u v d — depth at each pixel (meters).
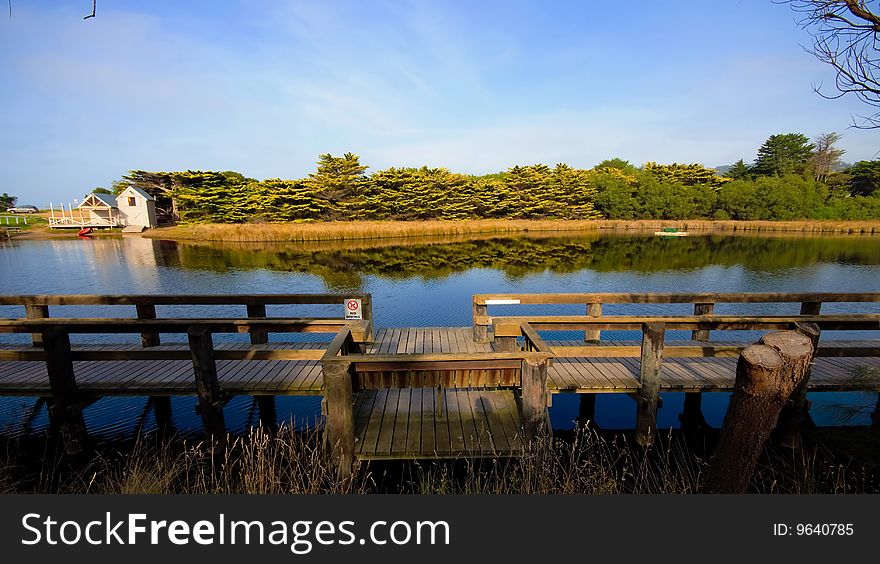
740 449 2.43
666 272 19.41
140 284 16.88
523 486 3.43
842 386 4.89
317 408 6.50
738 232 41.94
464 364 3.98
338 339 4.49
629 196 51.12
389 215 45.69
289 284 16.83
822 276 18.20
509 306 13.39
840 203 44.94
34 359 4.82
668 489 3.71
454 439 4.24
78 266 21.41
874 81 3.13
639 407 5.03
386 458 4.06
